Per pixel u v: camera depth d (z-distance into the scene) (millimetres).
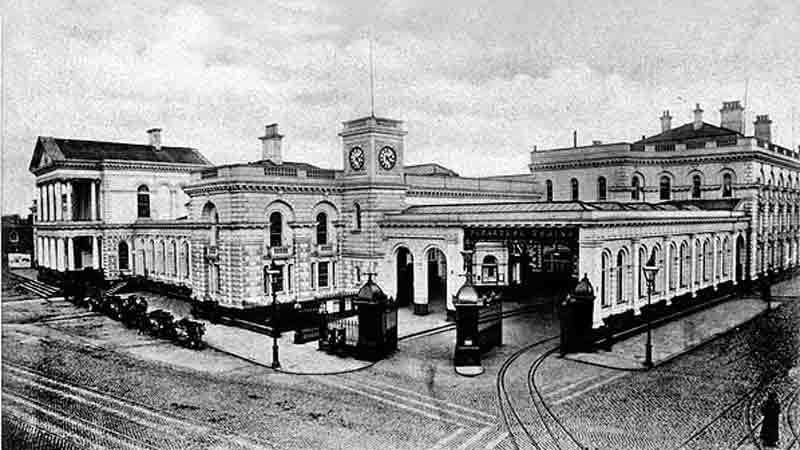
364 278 47281
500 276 51625
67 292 54125
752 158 45000
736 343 31266
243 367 30609
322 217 48188
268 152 50750
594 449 19844
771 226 44969
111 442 21656
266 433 22016
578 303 31000
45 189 64438
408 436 21406
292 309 42031
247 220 43344
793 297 39375
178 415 24016
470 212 40844
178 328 38406
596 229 34531
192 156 67750
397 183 47438
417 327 38844
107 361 32031
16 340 37156
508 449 20141
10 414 24469
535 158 58156
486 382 26938
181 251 55344
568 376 27234
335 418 23266
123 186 62625
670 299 40812
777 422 19625
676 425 21328
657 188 50656
